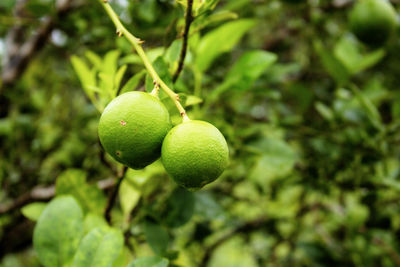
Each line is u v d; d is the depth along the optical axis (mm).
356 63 764
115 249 433
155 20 592
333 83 985
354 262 765
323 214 1021
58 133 888
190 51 531
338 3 1022
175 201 537
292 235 1021
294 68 717
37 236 439
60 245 439
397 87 1034
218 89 538
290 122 763
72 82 1019
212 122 568
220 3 780
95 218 481
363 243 768
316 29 1086
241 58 535
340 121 751
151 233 502
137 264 416
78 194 503
